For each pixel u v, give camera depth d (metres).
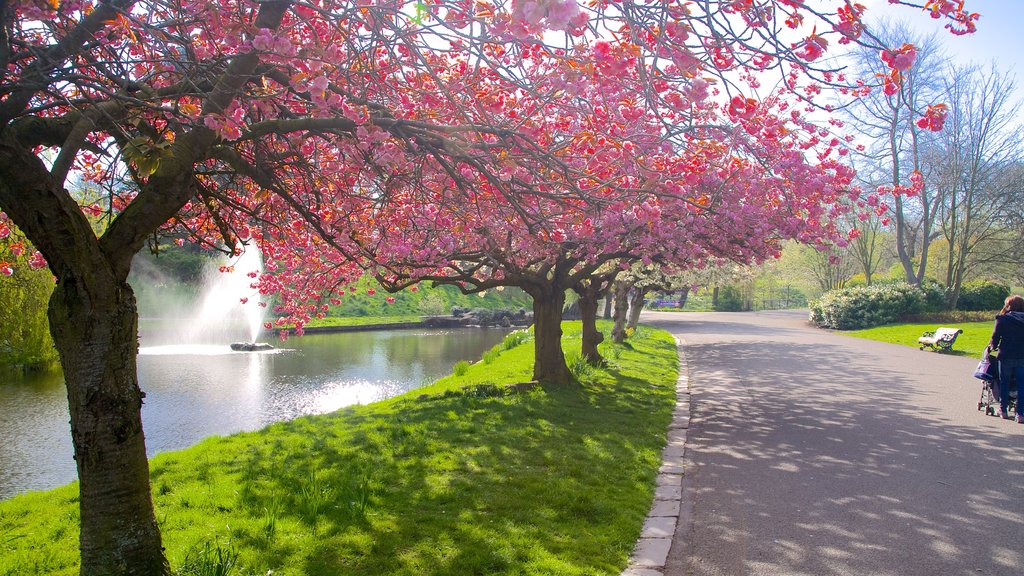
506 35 3.82
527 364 16.75
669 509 5.55
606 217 8.33
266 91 4.49
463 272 11.15
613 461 7.03
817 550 4.65
